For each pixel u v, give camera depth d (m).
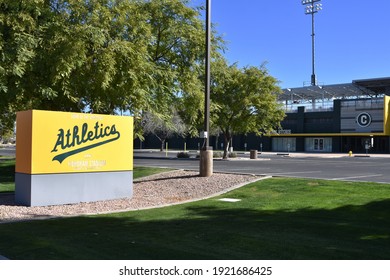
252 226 8.59
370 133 59.50
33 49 13.30
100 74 13.34
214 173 18.00
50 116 11.43
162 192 14.26
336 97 74.44
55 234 7.86
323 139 65.81
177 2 17.69
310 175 20.23
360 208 10.45
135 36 15.30
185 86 18.33
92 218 9.57
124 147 13.06
